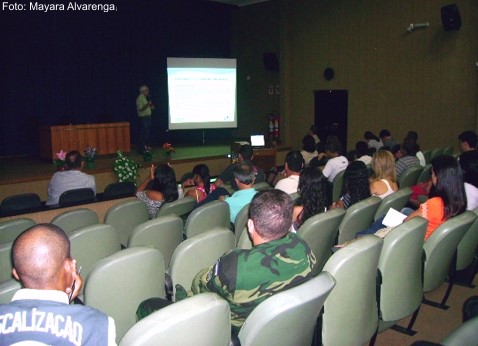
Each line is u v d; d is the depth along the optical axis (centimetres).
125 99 1154
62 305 123
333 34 1020
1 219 356
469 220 238
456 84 837
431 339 265
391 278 215
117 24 1111
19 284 162
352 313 191
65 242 131
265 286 156
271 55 1142
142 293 194
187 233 300
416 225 215
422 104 889
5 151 980
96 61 1092
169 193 400
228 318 134
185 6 1181
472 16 804
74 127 880
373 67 958
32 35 990
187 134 1267
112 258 183
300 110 1116
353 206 289
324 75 1049
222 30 1274
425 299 314
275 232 167
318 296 143
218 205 313
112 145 950
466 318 172
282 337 149
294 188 383
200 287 166
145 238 265
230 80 1131
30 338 116
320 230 253
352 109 1007
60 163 661
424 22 867
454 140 852
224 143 1202
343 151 1040
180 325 121
